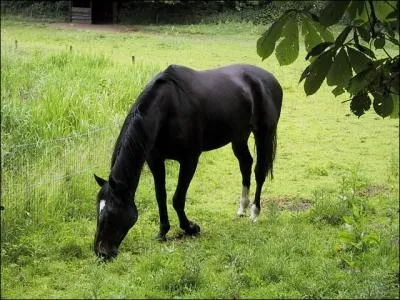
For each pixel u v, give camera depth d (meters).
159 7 26.55
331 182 7.82
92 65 12.98
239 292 4.38
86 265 4.95
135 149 5.02
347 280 4.47
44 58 13.32
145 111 5.14
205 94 5.59
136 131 5.05
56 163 6.50
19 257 5.02
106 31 23.17
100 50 17.84
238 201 7.05
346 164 8.69
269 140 6.39
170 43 19.48
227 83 5.89
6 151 6.41
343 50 2.40
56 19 27.00
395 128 10.87
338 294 4.30
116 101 9.42
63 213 6.02
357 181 7.54
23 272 4.79
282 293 4.32
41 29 23.39
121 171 4.98
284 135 10.34
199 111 5.51
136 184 5.09
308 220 6.10
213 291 4.36
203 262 4.93
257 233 5.57
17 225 5.49
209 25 23.56
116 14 26.11
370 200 6.79
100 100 9.21
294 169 8.47
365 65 2.40
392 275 4.42
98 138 7.31
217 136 5.80
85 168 6.84
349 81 2.44
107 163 7.30
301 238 5.48
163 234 5.60
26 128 7.80
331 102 12.73
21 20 26.30
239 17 23.86
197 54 17.45
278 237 5.50
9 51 14.74
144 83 10.86
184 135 5.41
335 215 6.08
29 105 8.82
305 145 9.76
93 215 6.17
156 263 4.85
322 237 5.59
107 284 4.49
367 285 4.28
